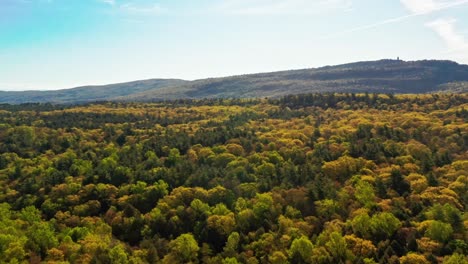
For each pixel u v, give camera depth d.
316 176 136.50
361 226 102.31
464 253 90.06
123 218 121.88
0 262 94.50
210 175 143.00
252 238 107.88
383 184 123.50
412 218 105.56
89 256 99.31
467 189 119.00
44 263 94.75
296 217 114.69
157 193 132.38
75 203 130.00
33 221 117.31
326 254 95.75
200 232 113.56
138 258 100.31
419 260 86.19
